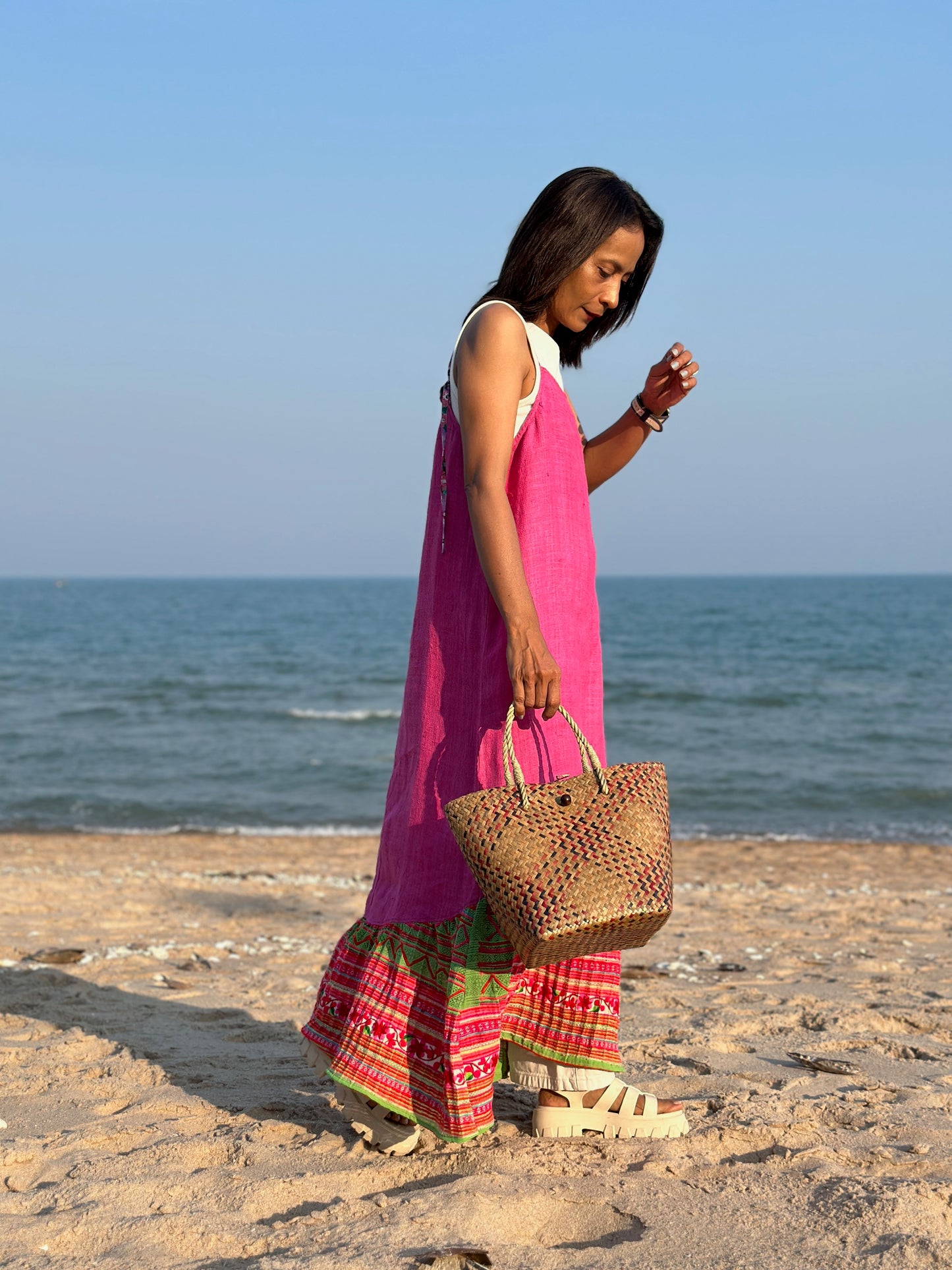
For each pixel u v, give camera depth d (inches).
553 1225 80.3
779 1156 91.5
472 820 80.4
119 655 1913.1
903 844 488.7
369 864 413.4
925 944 233.1
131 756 794.8
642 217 92.0
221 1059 125.0
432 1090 87.3
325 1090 113.0
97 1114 106.4
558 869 78.3
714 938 237.9
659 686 1338.6
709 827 557.3
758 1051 133.1
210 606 4451.3
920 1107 108.3
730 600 4926.2
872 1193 82.3
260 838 499.5
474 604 90.2
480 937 86.0
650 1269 71.9
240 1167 90.4
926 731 962.1
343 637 2529.5
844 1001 163.9
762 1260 73.0
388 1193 85.8
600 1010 92.2
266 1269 70.3
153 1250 75.8
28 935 219.6
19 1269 72.6
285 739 909.2
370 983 89.7
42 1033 138.7
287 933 238.7
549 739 89.0
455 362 89.7
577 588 90.8
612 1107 94.6
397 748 96.9
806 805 626.2
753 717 1070.4
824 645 2162.9
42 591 7298.2
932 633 2561.5
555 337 99.8
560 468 90.5
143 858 418.9
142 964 189.5
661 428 107.7
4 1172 91.1
